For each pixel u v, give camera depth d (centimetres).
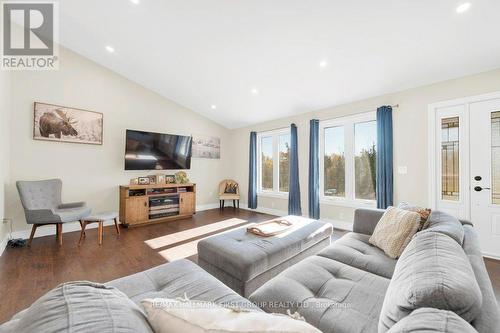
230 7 243
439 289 68
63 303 56
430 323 54
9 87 310
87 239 333
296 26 253
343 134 410
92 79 393
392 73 304
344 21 235
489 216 272
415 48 256
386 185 339
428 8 207
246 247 190
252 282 173
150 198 428
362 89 350
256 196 557
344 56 287
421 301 69
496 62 257
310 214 429
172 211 459
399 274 94
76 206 347
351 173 395
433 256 91
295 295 122
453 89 293
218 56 332
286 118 495
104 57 381
